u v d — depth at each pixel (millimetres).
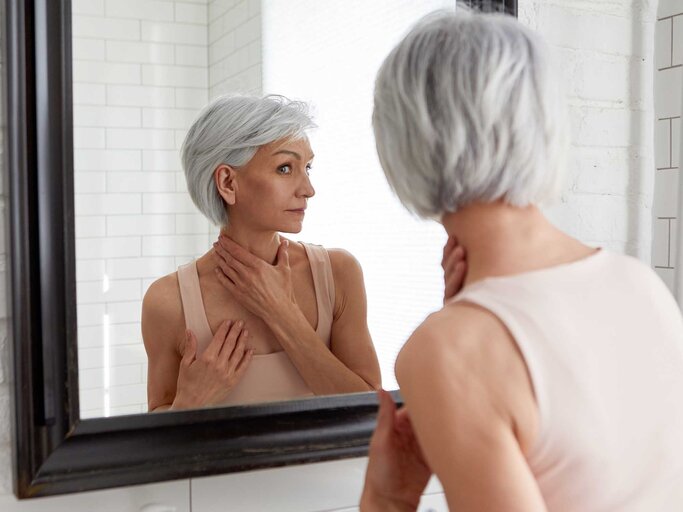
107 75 1007
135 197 1028
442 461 603
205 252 1080
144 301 1037
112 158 1012
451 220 705
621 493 627
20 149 945
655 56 1535
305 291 1147
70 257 977
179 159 1059
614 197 1501
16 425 961
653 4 1527
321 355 1157
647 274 708
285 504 1183
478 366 605
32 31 945
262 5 1113
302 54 1140
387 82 697
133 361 1027
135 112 1027
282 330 1132
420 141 663
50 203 960
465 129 645
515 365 608
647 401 643
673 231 1509
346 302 1180
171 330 1057
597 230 1485
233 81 1095
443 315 646
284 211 1134
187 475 1037
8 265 970
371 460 776
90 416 995
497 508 572
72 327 977
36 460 956
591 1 1472
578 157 1462
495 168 646
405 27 1215
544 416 609
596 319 645
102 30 1002
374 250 1204
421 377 619
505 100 646
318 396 1148
